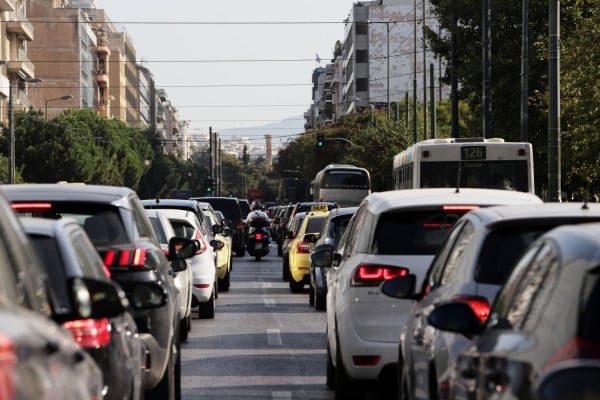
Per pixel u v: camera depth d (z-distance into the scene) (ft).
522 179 250.98
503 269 55.88
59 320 47.47
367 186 529.86
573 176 368.89
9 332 28.78
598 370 31.45
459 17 412.98
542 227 56.95
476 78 403.34
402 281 71.77
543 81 399.24
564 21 386.52
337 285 94.32
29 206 79.36
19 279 40.83
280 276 298.15
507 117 406.00
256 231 393.29
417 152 253.85
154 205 180.45
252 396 99.81
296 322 169.68
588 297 34.73
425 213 86.48
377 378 86.69
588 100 273.13
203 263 170.09
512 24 405.18
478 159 251.19
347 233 106.73
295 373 115.03
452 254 63.05
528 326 39.37
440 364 54.70
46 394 29.43
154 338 78.95
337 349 91.20
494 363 40.75
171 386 83.87
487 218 58.80
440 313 48.60
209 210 256.93
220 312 187.52
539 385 32.55
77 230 61.00
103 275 62.95
